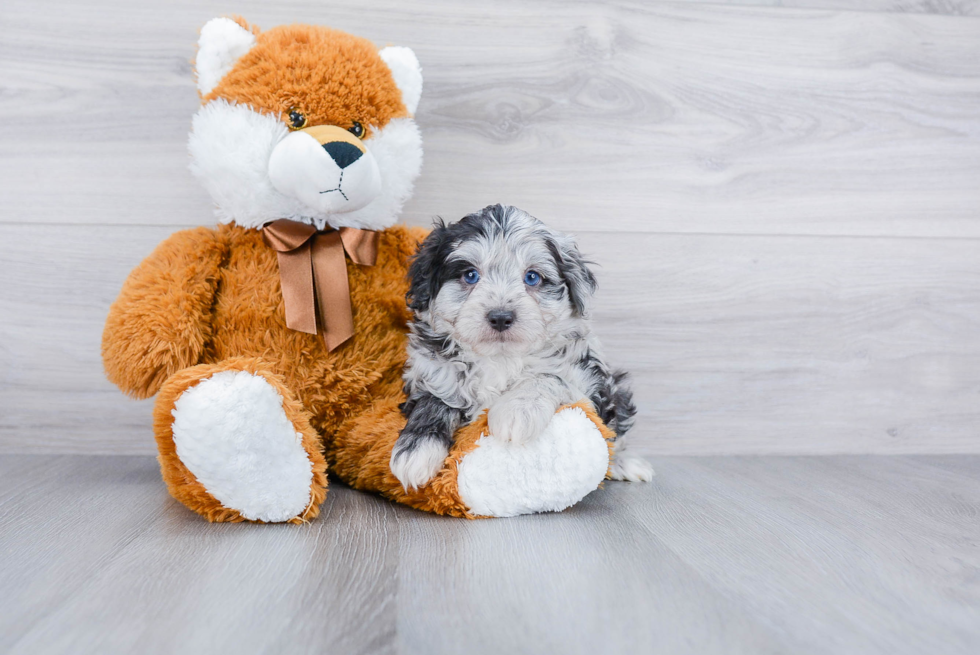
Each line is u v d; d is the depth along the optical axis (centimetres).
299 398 170
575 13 210
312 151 153
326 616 105
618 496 175
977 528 154
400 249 187
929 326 228
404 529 146
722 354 222
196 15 200
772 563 132
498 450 151
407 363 171
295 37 166
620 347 219
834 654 98
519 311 154
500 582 120
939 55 222
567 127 213
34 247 201
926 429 229
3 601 109
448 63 208
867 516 162
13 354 203
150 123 202
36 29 196
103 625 101
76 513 153
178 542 136
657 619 107
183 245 170
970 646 101
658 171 216
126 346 158
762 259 221
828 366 225
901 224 225
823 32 218
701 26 214
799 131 220
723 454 224
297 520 148
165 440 140
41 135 199
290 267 167
